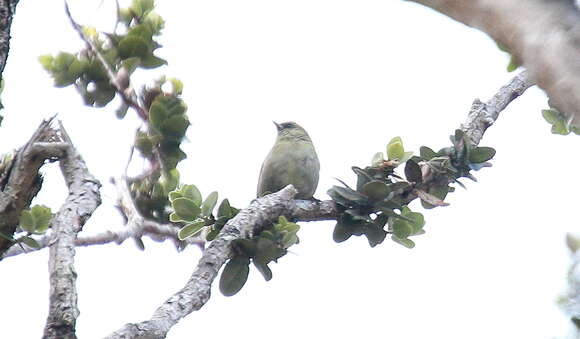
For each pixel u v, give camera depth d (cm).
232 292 891
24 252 818
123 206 928
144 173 1000
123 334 657
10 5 745
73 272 656
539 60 395
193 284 790
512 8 415
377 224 1002
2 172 783
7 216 724
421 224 1037
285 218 930
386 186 982
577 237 671
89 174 740
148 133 990
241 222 920
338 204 1004
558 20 395
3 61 735
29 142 737
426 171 1025
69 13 980
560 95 385
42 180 731
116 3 1018
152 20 1026
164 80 1014
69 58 976
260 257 898
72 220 693
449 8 454
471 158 1013
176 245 976
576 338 651
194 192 998
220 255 866
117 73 982
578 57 382
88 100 979
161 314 710
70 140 755
